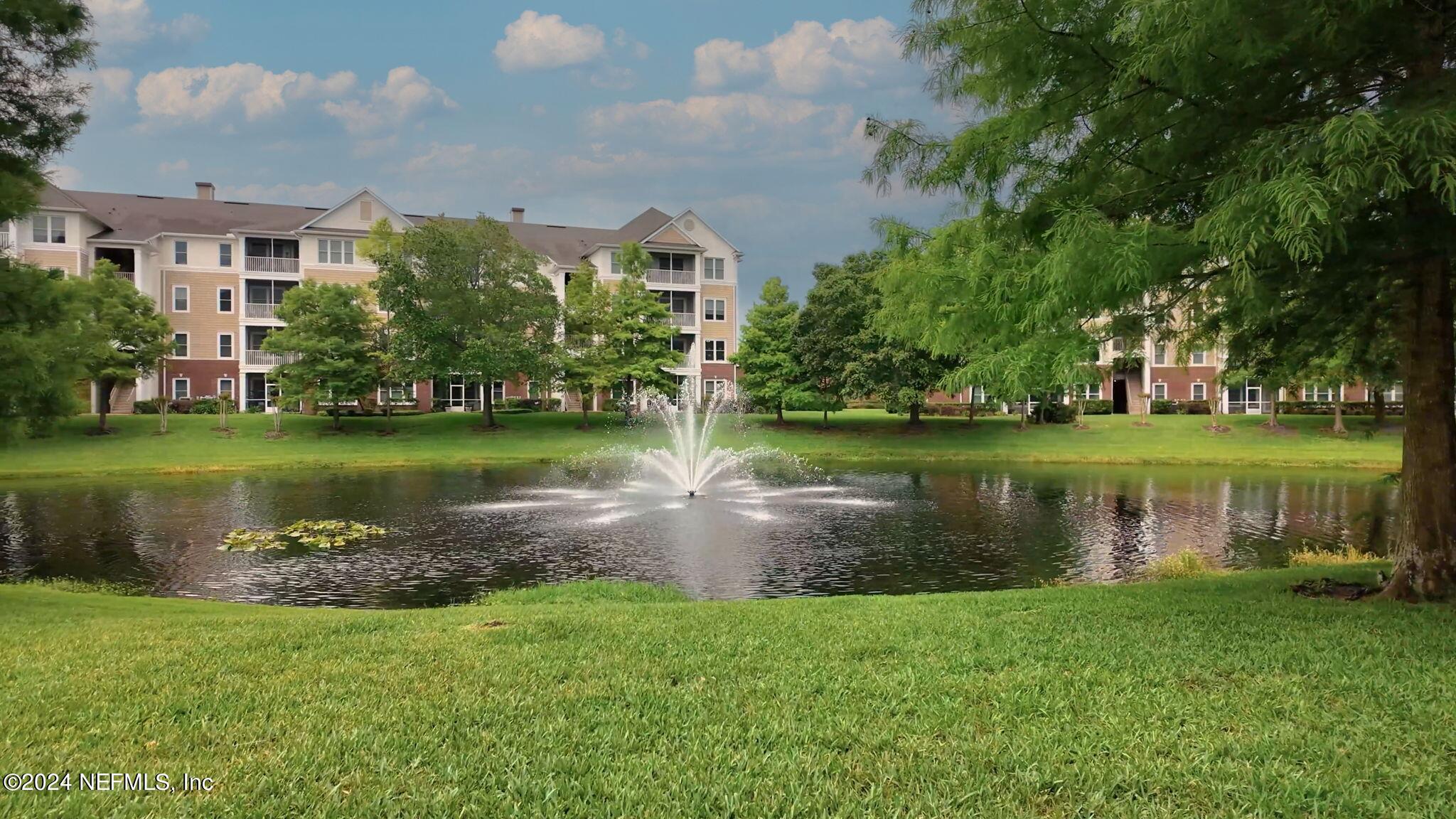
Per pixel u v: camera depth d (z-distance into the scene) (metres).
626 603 11.02
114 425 40.22
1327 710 5.07
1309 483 29.98
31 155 12.17
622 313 48.41
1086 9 7.07
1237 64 6.27
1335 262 7.41
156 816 3.81
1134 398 57.44
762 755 4.49
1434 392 8.58
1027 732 4.76
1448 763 4.34
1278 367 11.40
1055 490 27.78
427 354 43.25
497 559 16.12
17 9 10.99
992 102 7.80
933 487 28.53
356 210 51.50
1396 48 6.52
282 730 4.88
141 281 46.53
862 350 45.41
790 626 7.90
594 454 38.94
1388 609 8.02
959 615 8.38
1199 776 4.21
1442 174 5.20
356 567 15.45
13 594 11.30
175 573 14.95
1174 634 7.05
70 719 5.11
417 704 5.33
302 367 41.69
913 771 4.28
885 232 8.79
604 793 4.05
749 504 23.98
